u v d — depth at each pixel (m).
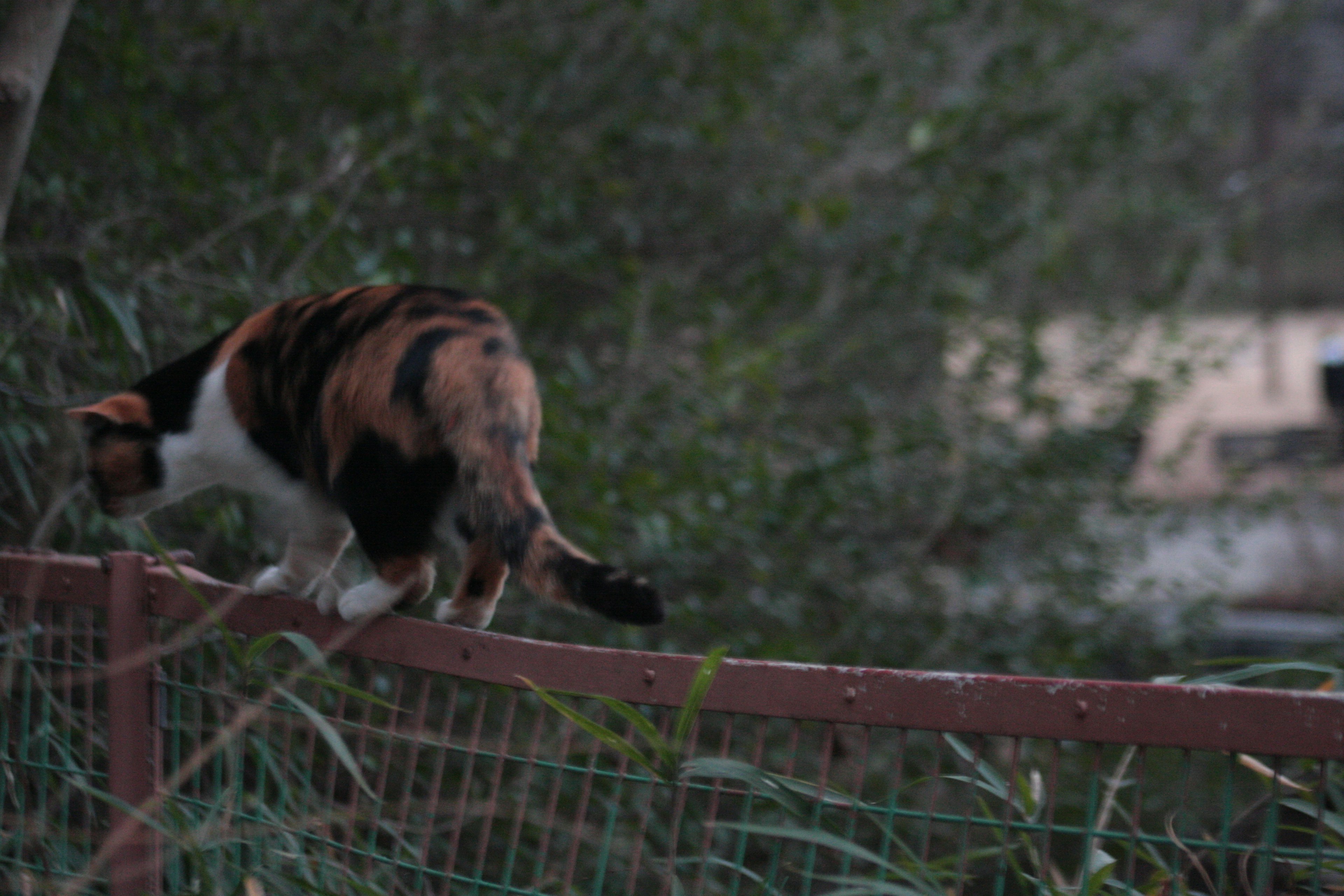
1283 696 2.36
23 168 5.07
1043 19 9.80
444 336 3.40
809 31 9.08
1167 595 8.92
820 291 8.98
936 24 9.48
